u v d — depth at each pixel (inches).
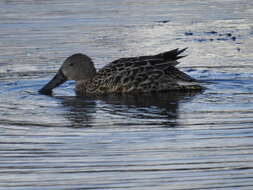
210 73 680.4
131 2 1170.6
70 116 527.2
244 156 420.2
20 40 852.6
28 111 546.0
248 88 616.7
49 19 986.7
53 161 417.1
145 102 575.8
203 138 460.1
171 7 1115.3
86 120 513.7
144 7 1111.0
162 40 850.8
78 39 856.3
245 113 523.2
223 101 567.8
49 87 635.5
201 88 625.9
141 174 391.5
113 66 633.0
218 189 367.2
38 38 863.1
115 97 604.1
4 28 924.6
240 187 370.3
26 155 430.3
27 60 751.7
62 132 480.7
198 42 839.1
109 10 1073.5
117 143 450.9
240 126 486.6
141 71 620.7
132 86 620.1
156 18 1004.6
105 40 850.1
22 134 476.7
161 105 561.9
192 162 411.2
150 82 618.5
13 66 725.3
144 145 445.7
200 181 379.6
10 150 440.5
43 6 1118.4
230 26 943.7
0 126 498.3
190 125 492.7
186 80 618.5
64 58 757.3
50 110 549.6
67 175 392.2
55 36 874.1
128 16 1019.3
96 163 411.8
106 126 495.2
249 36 872.9
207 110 537.3
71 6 1118.4
